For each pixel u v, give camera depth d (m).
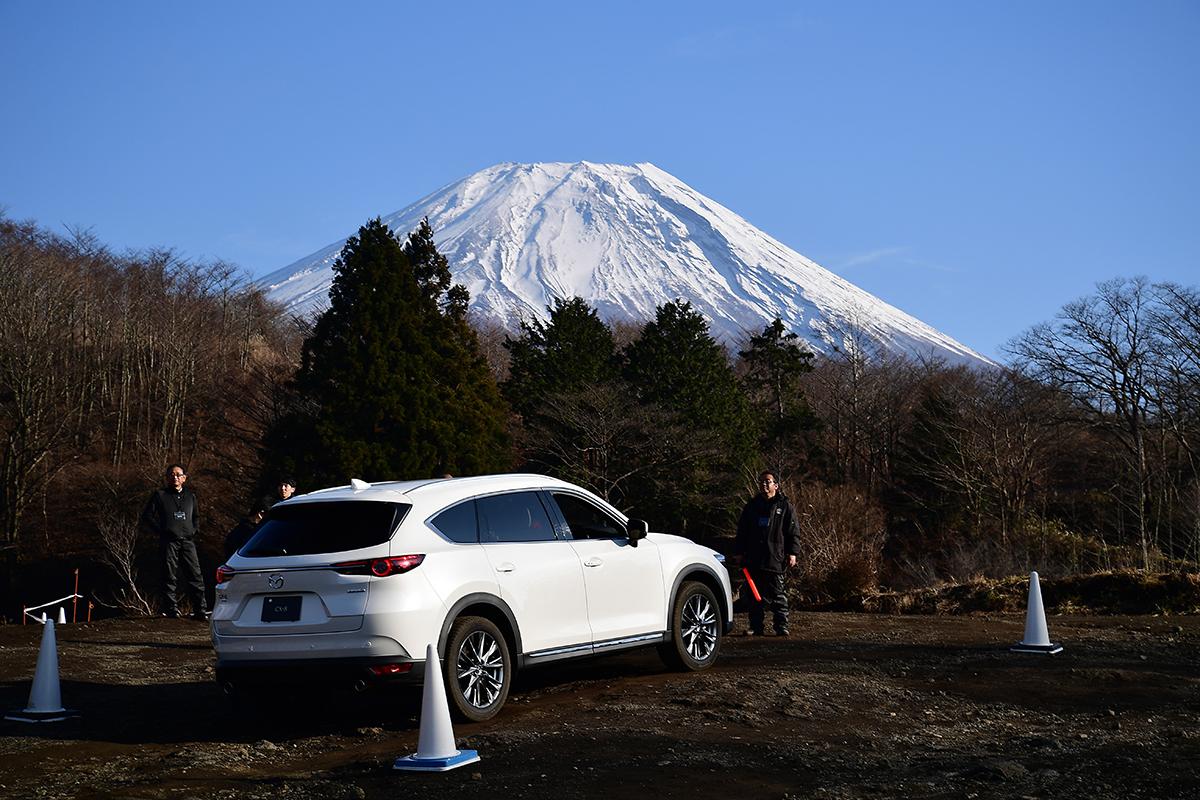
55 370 53.31
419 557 7.53
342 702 9.03
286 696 8.48
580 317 56.94
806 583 19.42
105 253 69.38
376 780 6.26
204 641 13.20
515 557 8.18
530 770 6.35
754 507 12.86
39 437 49.91
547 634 8.30
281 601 7.54
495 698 7.84
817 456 52.16
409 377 41.22
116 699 9.21
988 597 16.03
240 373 60.16
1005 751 6.78
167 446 55.84
